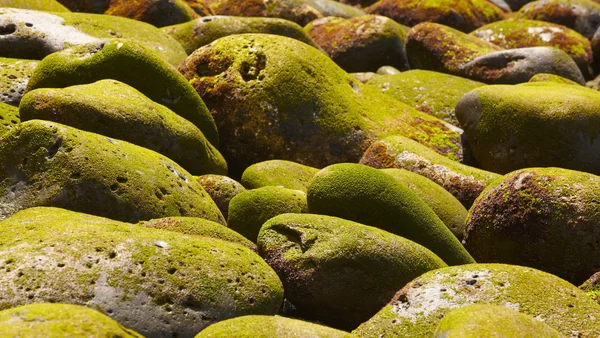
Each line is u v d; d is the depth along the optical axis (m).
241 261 8.90
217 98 16.25
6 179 10.55
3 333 6.14
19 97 15.47
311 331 7.41
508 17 34.81
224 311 8.41
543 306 8.59
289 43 16.81
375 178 11.60
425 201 12.87
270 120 15.95
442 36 23.89
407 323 8.63
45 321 6.30
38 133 10.60
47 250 8.22
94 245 8.34
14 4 21.61
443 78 21.22
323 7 32.22
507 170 16.27
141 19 24.64
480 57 22.62
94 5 25.53
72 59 14.90
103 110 12.62
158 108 13.71
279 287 8.99
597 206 11.27
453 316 7.34
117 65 14.73
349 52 25.44
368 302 9.75
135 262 8.31
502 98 16.45
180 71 17.00
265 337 7.26
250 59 16.50
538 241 11.48
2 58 16.59
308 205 11.62
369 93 17.91
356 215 11.32
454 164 14.85
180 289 8.30
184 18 24.94
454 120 19.66
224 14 30.62
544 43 28.67
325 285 9.70
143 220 10.64
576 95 16.17
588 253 11.20
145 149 11.88
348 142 16.28
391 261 9.84
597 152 15.62
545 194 11.52
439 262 10.24
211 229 10.16
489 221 12.01
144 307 8.08
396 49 25.47
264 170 13.84
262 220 11.55
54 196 10.28
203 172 13.99
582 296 8.78
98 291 8.00
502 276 8.98
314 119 16.17
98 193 10.43
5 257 8.12
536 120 15.85
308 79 16.42
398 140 15.38
